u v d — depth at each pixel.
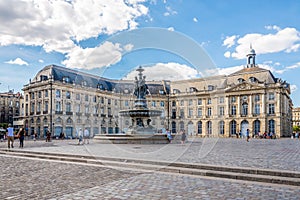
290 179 6.69
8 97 79.81
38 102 56.81
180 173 8.00
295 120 129.00
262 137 51.84
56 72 55.75
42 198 5.33
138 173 7.88
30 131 58.00
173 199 5.22
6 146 18.23
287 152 13.90
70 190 5.94
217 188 6.11
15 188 6.14
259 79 59.19
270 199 5.19
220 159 10.16
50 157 11.54
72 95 51.94
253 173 7.53
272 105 57.16
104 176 7.45
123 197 5.38
